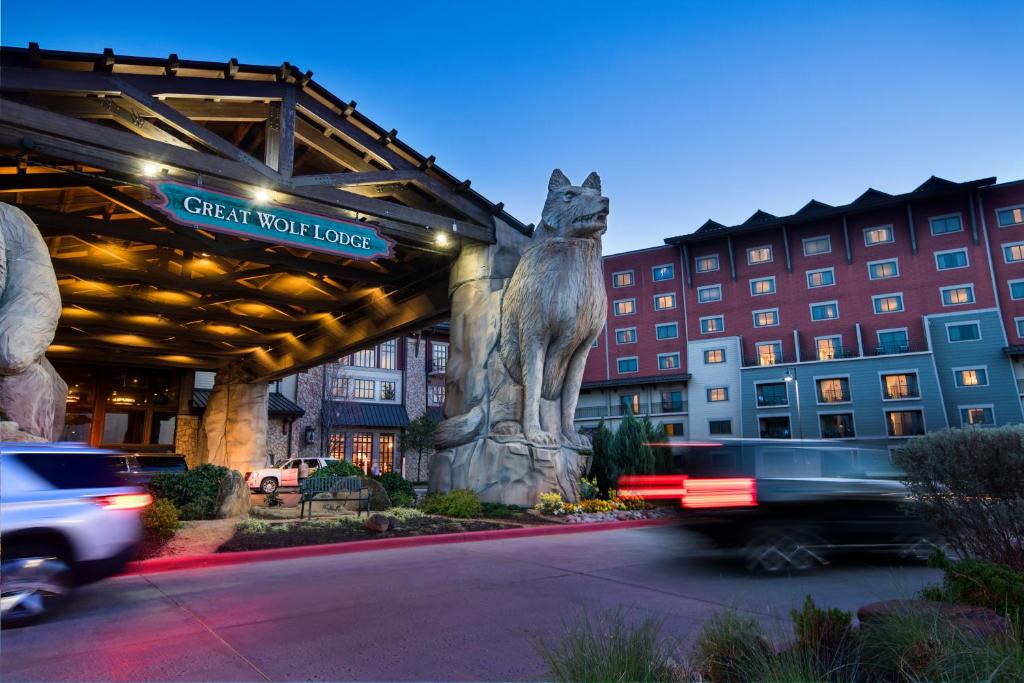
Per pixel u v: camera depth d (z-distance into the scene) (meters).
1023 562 5.01
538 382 15.31
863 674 3.15
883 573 7.68
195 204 12.52
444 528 11.48
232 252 16.88
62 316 23.36
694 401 54.97
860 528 7.90
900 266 49.38
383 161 15.83
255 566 8.23
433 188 16.39
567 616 5.50
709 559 8.72
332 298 23.08
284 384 37.25
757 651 3.20
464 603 6.03
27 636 4.92
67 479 5.81
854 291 50.62
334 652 4.53
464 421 15.92
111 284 21.06
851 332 50.19
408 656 4.45
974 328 46.38
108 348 28.09
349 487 13.30
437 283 19.98
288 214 13.75
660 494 15.23
